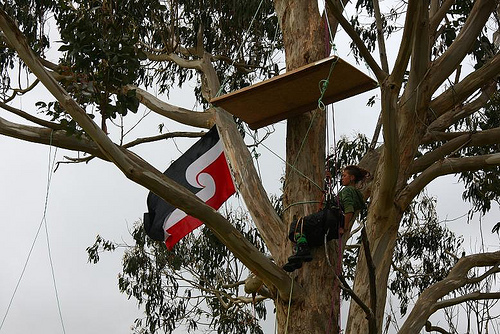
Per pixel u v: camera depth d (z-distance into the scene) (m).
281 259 8.81
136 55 8.52
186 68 13.23
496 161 8.91
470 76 9.30
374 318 6.39
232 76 14.12
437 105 9.30
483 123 12.77
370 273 6.19
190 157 10.51
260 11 13.62
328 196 7.69
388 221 8.80
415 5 7.15
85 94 8.33
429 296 9.41
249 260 7.94
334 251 8.40
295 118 9.08
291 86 7.73
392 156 7.93
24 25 13.02
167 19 13.50
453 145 9.50
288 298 8.28
